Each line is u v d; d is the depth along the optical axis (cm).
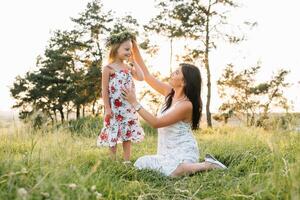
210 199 391
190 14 3575
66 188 343
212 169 529
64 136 546
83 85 4581
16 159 406
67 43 4800
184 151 549
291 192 323
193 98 560
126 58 604
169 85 621
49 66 4778
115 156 587
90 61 4766
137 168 528
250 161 542
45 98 4725
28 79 4706
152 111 3297
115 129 591
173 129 558
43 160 399
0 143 588
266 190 361
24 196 297
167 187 468
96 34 4697
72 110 4800
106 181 412
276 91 3819
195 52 3616
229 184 431
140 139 610
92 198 350
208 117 3631
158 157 554
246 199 369
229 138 827
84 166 471
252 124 823
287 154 511
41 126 566
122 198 392
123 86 600
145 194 403
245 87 3866
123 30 630
